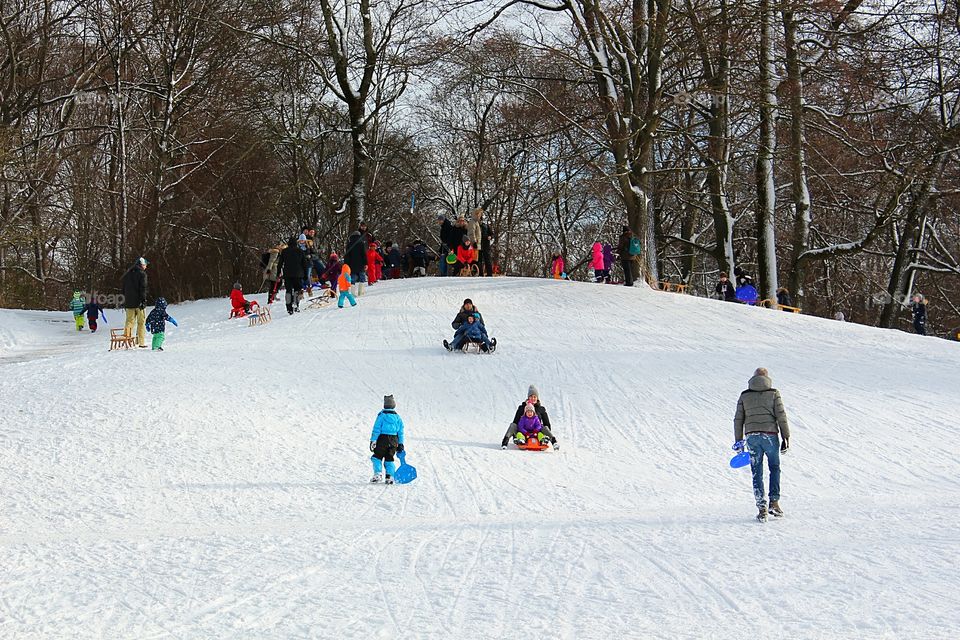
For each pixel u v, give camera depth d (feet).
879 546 27.89
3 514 33.37
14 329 102.94
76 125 164.35
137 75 158.81
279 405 53.06
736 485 39.50
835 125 117.39
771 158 119.03
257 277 154.71
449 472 40.91
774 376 63.41
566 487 38.70
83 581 25.21
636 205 112.47
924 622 20.68
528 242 219.41
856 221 157.89
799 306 123.85
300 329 81.56
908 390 59.52
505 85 130.21
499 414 54.34
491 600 23.06
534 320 85.61
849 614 21.35
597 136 125.59
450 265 129.18
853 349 74.59
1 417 49.21
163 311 72.90
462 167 187.52
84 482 38.06
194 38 145.48
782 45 113.29
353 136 149.28
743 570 25.36
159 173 138.72
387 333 78.84
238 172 149.69
